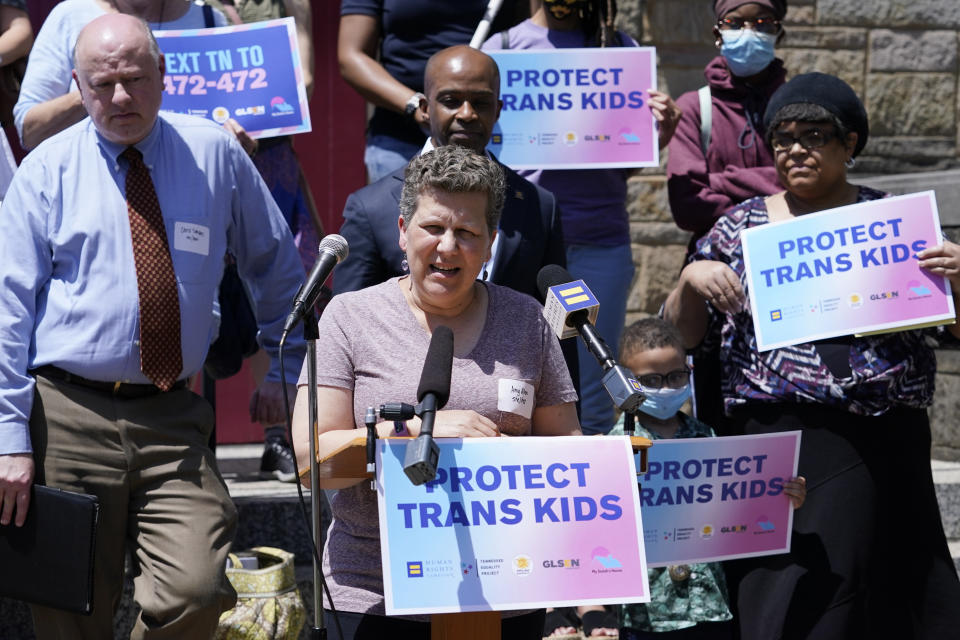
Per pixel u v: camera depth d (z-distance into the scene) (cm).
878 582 377
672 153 476
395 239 382
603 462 271
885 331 366
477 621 275
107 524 346
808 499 378
